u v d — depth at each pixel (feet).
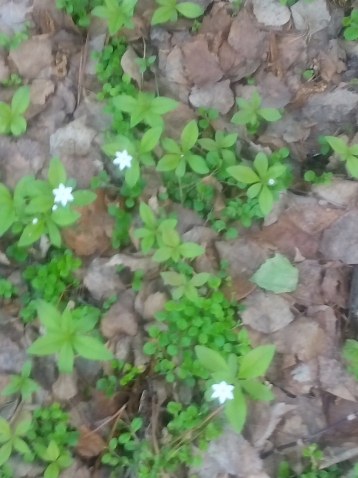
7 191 1.12
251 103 1.31
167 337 1.16
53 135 1.30
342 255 1.24
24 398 1.10
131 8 1.25
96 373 1.18
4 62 1.33
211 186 1.29
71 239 1.24
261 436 1.13
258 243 1.27
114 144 1.17
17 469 1.09
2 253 1.23
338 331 1.20
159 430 1.14
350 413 1.15
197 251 1.14
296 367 1.17
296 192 1.30
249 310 1.21
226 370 1.02
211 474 1.11
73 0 1.34
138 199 1.28
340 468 1.14
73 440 1.11
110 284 1.22
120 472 1.13
